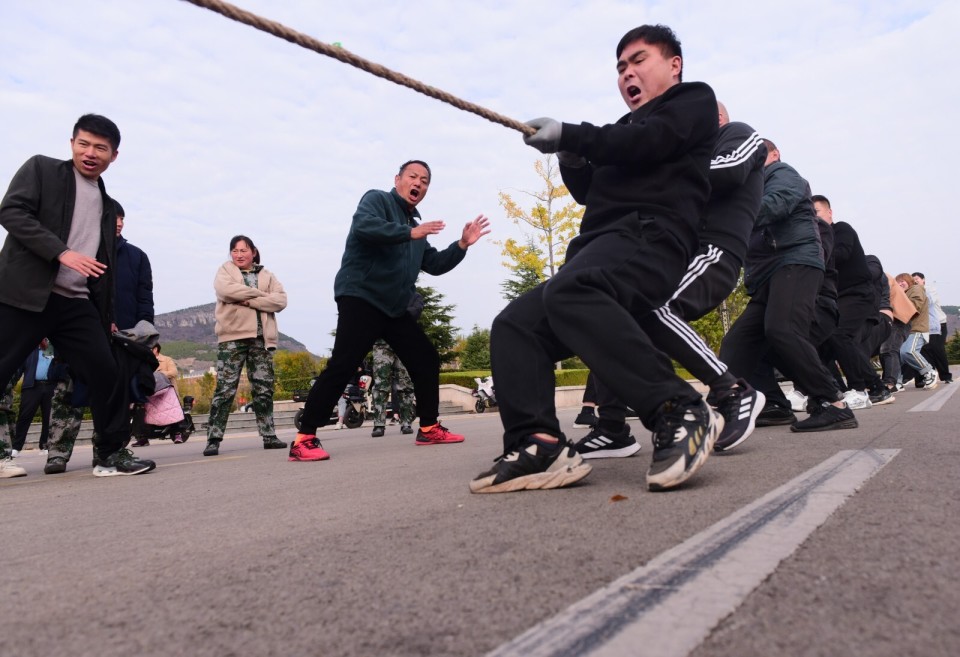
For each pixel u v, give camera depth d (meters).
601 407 3.45
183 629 1.16
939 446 2.88
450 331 33.94
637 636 0.99
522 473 2.38
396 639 1.05
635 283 2.39
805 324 4.29
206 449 5.97
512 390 2.44
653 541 1.54
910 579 1.17
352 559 1.56
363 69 2.10
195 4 1.73
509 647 0.99
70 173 4.04
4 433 4.69
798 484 2.14
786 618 1.03
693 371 3.09
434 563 1.48
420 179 5.00
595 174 2.62
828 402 4.23
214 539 1.92
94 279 4.17
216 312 6.16
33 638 1.15
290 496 2.76
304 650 1.03
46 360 7.97
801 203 4.42
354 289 4.68
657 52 2.76
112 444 4.29
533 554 1.50
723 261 3.07
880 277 8.51
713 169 3.08
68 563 1.72
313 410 4.63
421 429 5.52
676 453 2.19
